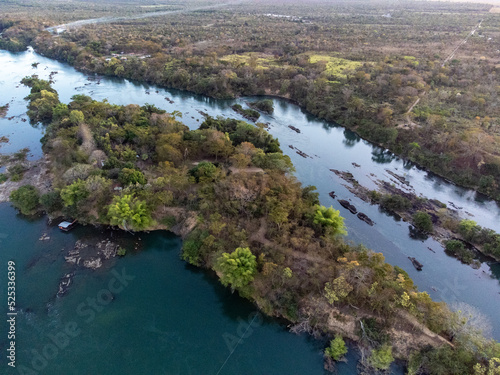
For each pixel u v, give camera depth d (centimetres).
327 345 6706
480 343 5969
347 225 10381
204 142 12562
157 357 6544
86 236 9200
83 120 13775
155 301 7656
